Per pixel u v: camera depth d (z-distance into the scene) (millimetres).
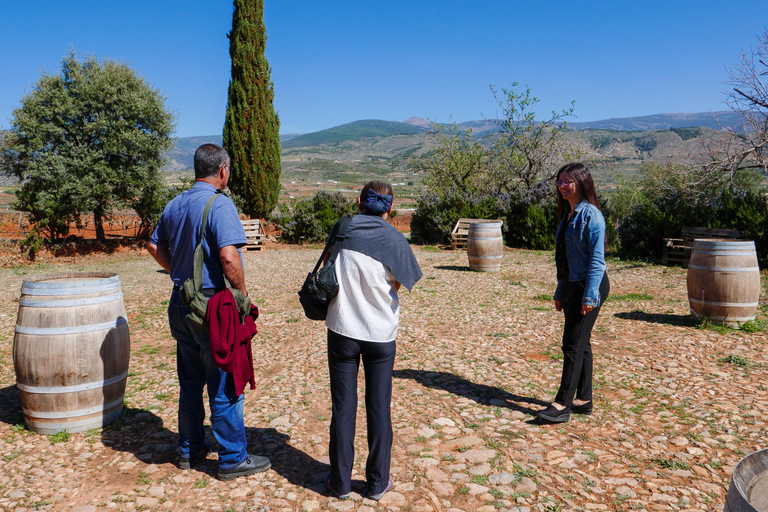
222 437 2982
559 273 3912
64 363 3619
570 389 3742
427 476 3012
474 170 22906
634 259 13984
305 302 2820
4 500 2809
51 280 3900
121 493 2891
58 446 3523
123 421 3961
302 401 4316
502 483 2908
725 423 3619
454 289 9977
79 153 15289
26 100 14977
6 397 4566
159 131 17000
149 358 5793
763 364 4914
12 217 16938
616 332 6402
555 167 20953
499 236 12211
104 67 16250
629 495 2766
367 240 2670
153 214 17094
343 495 2787
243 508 2713
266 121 21891
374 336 2674
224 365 2746
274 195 22547
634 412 3926
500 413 3961
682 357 5246
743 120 13844
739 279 6262
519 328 6770
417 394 4395
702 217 13695
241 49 21172
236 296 2900
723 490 2795
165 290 10250
